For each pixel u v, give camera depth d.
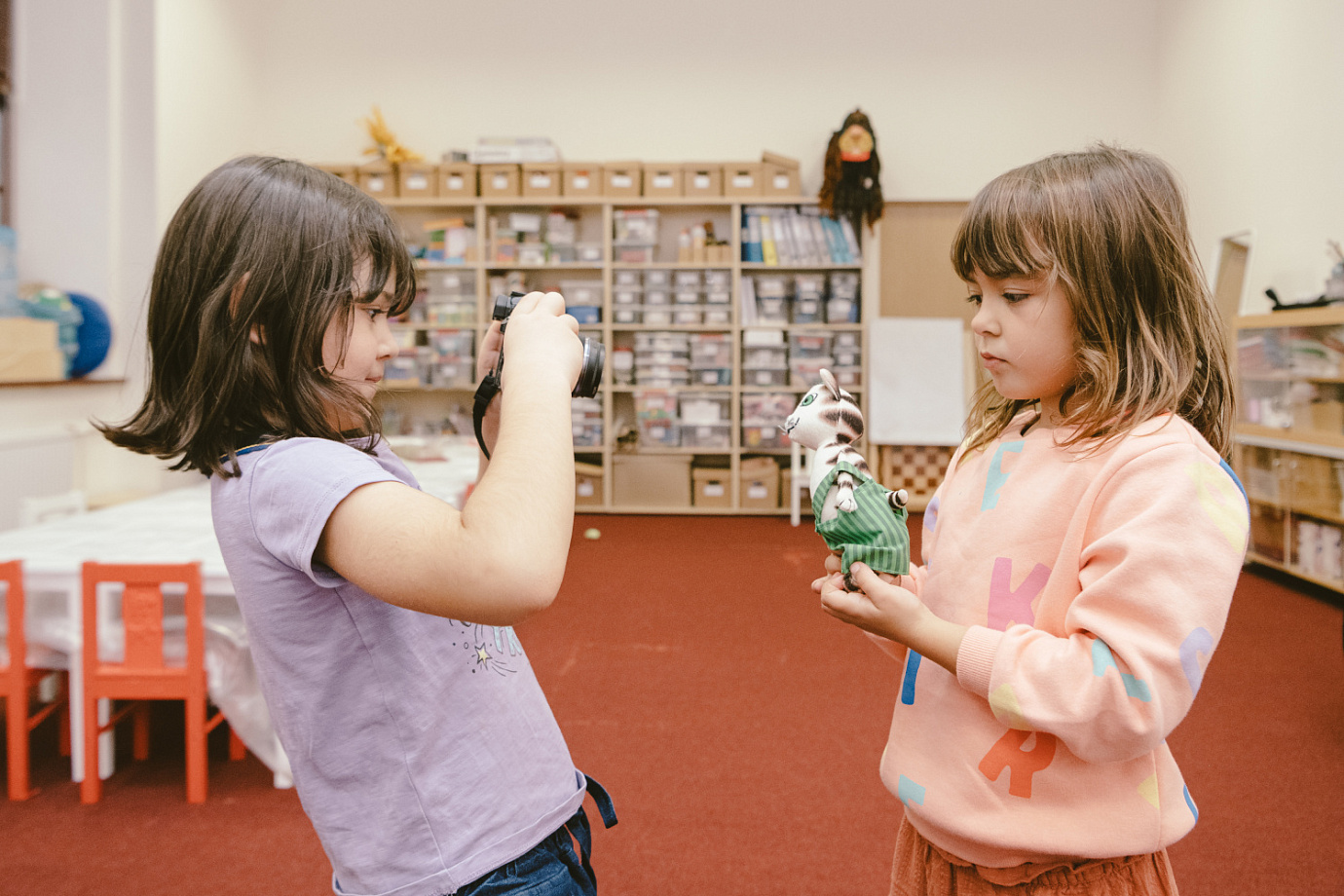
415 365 5.55
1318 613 3.32
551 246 5.62
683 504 5.64
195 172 4.80
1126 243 0.68
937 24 5.65
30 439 3.63
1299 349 3.56
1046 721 0.62
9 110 4.24
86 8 4.23
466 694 0.69
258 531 0.60
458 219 5.64
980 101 5.66
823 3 5.69
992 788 0.70
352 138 5.82
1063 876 0.70
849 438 0.85
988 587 0.73
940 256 5.75
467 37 5.79
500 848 0.68
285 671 0.63
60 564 1.94
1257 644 2.95
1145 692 0.59
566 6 5.76
